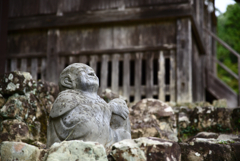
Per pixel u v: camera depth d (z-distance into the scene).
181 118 5.85
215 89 10.62
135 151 3.60
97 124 3.77
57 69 8.61
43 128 5.18
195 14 9.05
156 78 9.22
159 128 5.65
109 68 9.61
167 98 8.41
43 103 5.39
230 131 5.52
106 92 6.00
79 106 3.81
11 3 8.98
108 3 8.57
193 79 8.81
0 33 6.35
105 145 3.83
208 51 11.31
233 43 15.95
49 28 8.80
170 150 3.71
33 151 3.83
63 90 4.14
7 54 8.93
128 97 8.15
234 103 10.41
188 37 8.03
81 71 4.09
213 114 5.66
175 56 8.05
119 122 4.11
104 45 8.53
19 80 5.01
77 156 3.45
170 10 8.15
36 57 8.79
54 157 3.41
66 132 3.70
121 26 8.52
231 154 4.31
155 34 8.28
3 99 5.00
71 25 8.65
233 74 10.26
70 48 8.67
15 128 4.77
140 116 5.74
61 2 8.80
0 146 3.89
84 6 8.67
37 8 8.88
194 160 4.33
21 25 8.84
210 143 4.35
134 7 8.40
